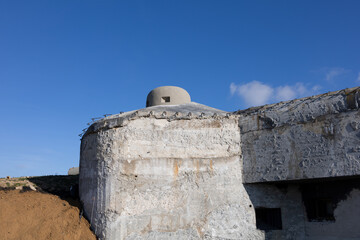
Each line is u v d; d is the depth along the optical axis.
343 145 10.37
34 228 10.38
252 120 12.77
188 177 11.84
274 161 11.84
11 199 11.29
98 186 11.57
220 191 12.02
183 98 16.47
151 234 10.89
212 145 12.49
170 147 12.00
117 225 10.68
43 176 15.80
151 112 12.22
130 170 11.32
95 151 12.20
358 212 11.10
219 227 11.59
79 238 10.73
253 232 11.95
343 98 10.64
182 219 11.34
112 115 13.56
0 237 9.59
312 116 11.23
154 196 11.29
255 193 12.45
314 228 12.23
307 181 11.86
